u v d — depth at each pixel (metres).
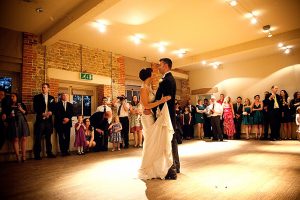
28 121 6.23
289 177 3.37
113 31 6.80
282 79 9.59
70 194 2.85
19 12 5.48
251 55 9.88
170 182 3.22
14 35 6.50
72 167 4.54
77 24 5.59
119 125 7.15
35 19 5.88
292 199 2.48
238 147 6.84
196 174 3.64
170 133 3.44
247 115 9.51
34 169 4.44
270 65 9.92
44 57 6.98
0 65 6.31
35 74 6.77
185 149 6.62
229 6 5.55
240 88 10.77
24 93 6.52
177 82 12.41
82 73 7.75
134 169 4.18
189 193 2.75
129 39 7.52
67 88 7.81
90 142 6.80
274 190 2.79
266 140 8.70
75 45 7.73
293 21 6.60
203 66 11.55
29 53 6.68
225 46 8.66
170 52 9.16
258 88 10.23
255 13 6.00
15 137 5.41
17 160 5.41
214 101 9.29
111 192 2.87
